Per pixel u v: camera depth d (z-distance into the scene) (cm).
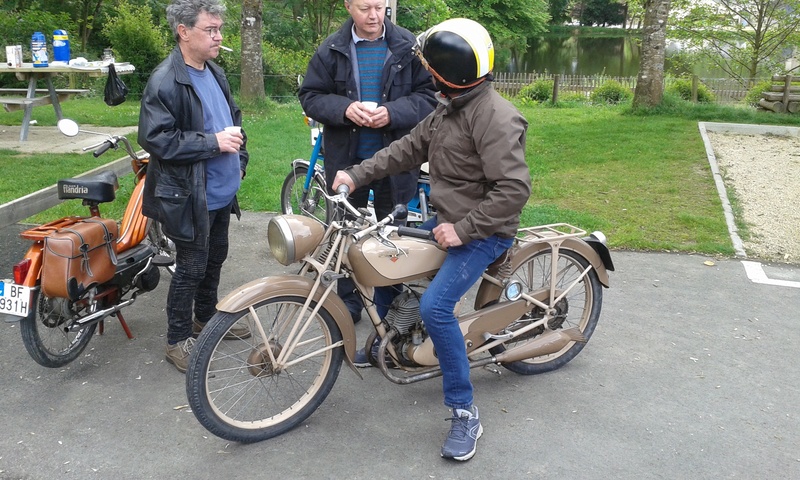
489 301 356
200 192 358
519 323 375
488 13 3697
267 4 2327
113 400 353
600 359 407
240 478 295
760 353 419
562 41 6194
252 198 715
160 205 353
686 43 2191
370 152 431
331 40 424
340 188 321
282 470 300
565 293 375
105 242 373
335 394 363
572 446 321
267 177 794
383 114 404
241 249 578
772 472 306
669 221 674
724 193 766
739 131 1142
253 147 960
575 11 7612
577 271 392
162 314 455
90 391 361
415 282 351
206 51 357
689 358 411
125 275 396
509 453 315
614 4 7250
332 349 333
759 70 2212
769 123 1207
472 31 288
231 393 361
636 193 771
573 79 2233
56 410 342
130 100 1458
